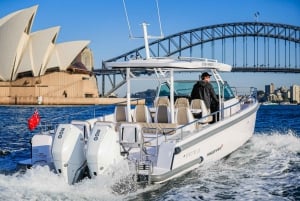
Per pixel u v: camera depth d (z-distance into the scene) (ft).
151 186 29.81
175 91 47.65
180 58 39.55
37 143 31.45
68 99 353.72
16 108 314.96
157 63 34.78
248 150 45.96
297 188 31.53
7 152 55.93
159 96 46.85
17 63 270.87
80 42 282.97
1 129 100.73
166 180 29.99
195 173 34.42
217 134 37.11
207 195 29.60
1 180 29.35
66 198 27.02
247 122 46.32
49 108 318.65
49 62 277.85
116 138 29.35
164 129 32.81
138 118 37.40
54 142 28.99
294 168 37.96
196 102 39.40
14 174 30.83
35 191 27.89
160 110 36.65
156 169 29.96
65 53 280.72
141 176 28.94
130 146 29.89
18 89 349.61
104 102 359.87
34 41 265.34
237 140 43.57
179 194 29.53
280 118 141.08
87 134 32.71
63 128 29.45
